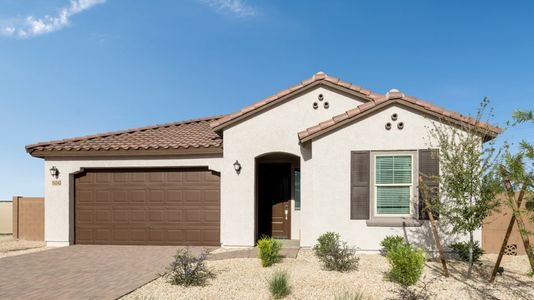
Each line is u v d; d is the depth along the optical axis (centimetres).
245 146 1403
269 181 1564
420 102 1197
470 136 934
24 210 1744
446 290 810
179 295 792
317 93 1405
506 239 851
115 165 1466
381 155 1230
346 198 1240
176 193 1457
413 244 1183
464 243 1092
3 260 1179
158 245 1448
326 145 1257
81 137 1612
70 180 1491
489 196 853
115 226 1475
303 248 1296
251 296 779
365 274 934
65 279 931
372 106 1222
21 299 775
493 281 873
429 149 1102
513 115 666
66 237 1470
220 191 1423
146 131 1744
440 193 1033
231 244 1382
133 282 891
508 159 705
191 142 1457
